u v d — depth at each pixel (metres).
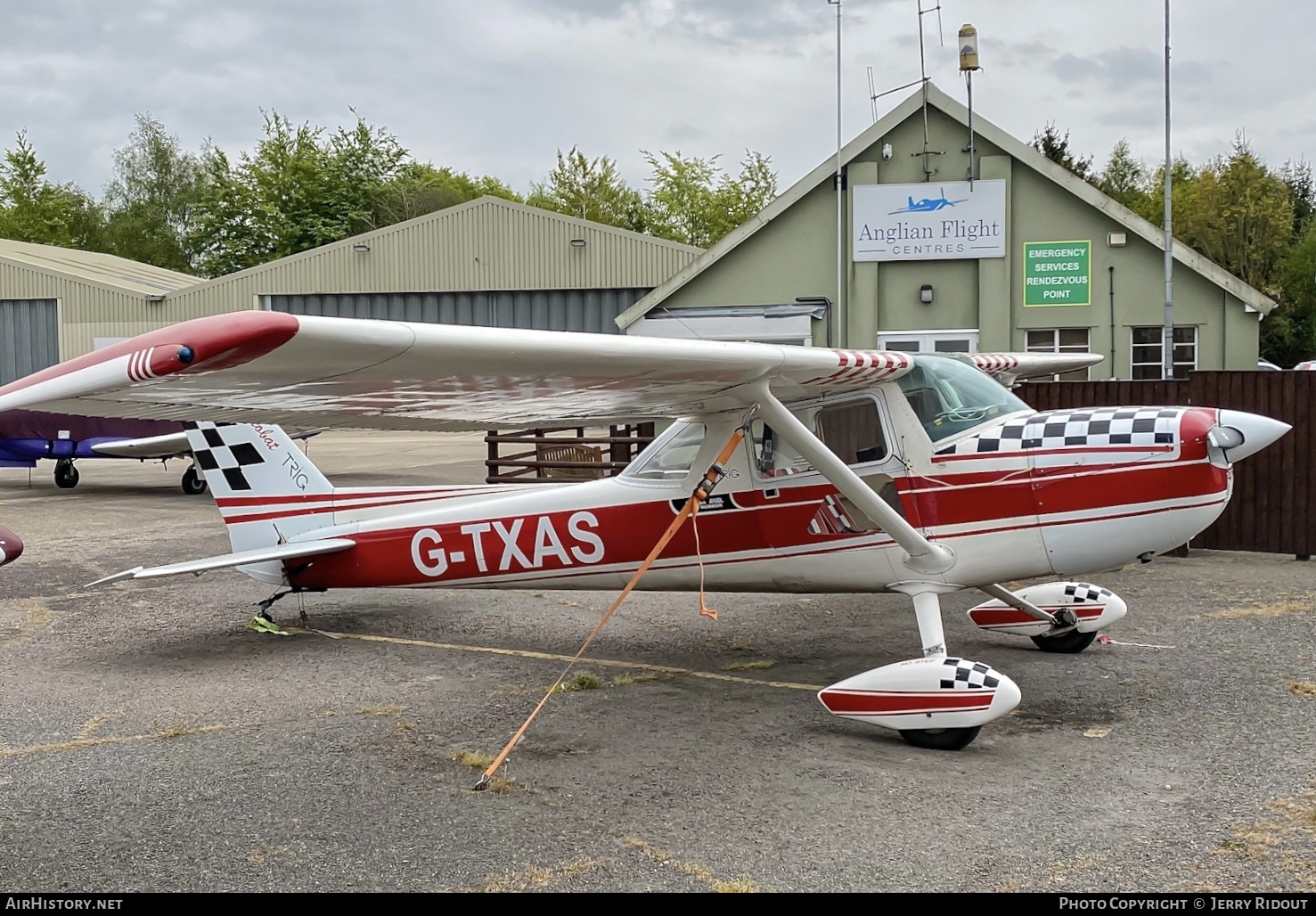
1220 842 3.42
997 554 5.15
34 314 29.80
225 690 5.55
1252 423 4.83
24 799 4.05
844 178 17.52
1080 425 5.06
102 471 18.95
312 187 50.06
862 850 3.44
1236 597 7.32
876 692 4.60
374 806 3.92
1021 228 17.09
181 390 3.51
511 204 26.14
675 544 5.77
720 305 18.23
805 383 5.12
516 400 4.66
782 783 4.08
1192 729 4.61
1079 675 5.52
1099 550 5.02
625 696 5.36
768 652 6.23
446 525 6.32
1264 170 47.47
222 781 4.20
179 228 64.56
